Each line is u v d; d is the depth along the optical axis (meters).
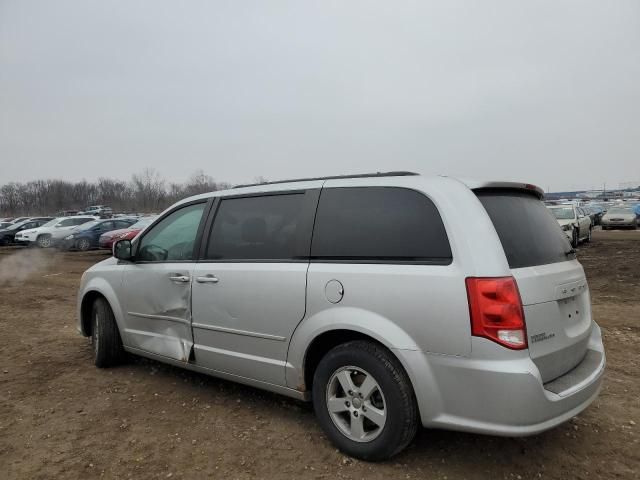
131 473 3.10
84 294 5.29
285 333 3.49
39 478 3.05
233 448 3.40
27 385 4.67
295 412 3.96
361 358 3.09
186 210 4.48
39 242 23.38
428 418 2.88
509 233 3.01
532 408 2.66
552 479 2.99
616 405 4.04
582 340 3.25
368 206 3.31
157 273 4.45
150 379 4.80
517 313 2.72
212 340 4.00
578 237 18.14
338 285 3.21
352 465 3.14
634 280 10.39
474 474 3.04
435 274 2.87
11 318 7.75
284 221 3.70
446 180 3.15
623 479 2.98
